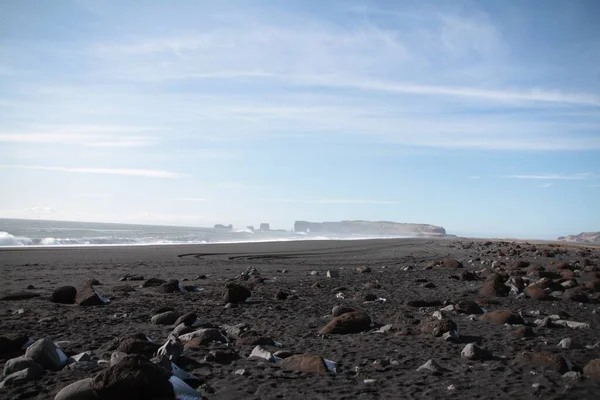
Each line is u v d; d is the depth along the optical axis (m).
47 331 8.71
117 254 31.89
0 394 5.12
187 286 15.21
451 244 60.56
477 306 11.54
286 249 43.66
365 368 6.47
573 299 13.95
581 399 5.36
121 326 9.33
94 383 4.82
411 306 12.24
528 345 8.03
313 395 5.34
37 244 45.47
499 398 5.36
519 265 24.62
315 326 9.62
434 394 5.45
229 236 92.06
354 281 18.38
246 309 11.64
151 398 4.86
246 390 5.44
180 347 6.55
